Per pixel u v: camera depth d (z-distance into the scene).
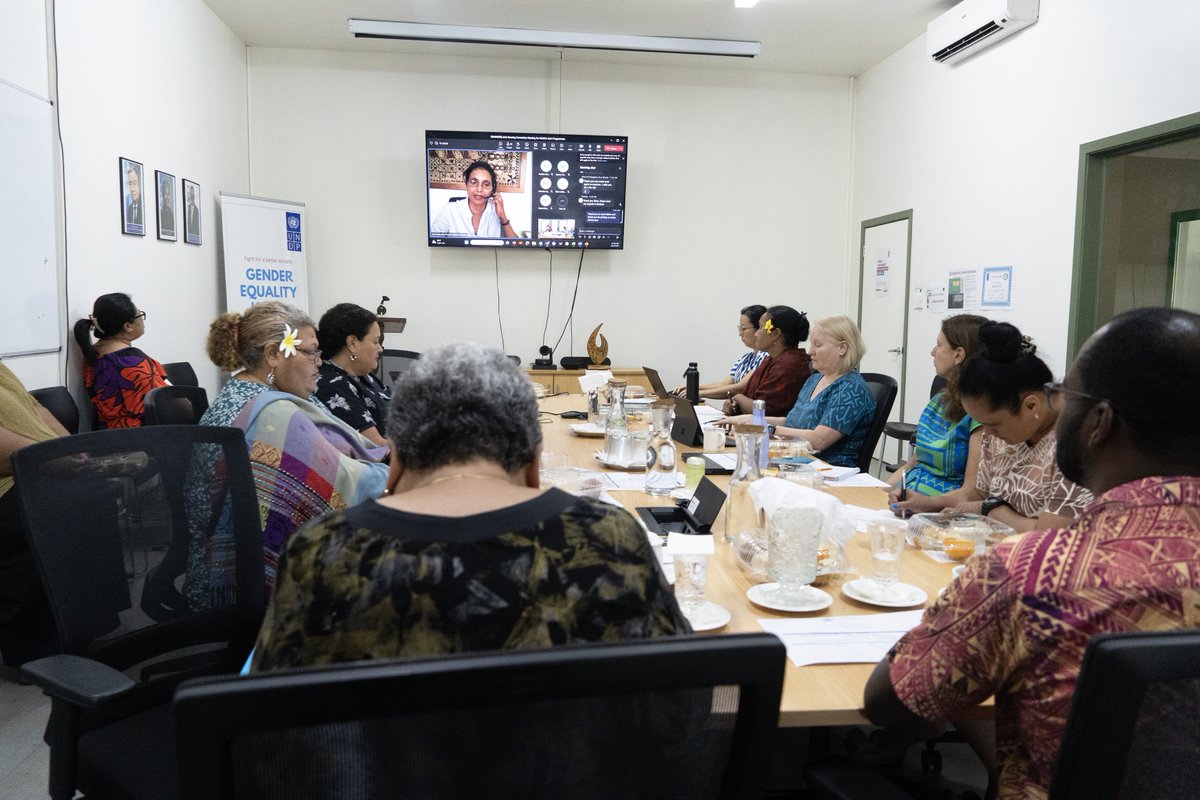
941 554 1.72
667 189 6.55
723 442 2.99
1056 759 0.71
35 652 2.50
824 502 1.58
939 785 1.94
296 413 1.93
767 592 1.42
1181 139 3.68
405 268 6.34
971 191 5.12
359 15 5.40
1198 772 0.70
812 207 6.72
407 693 0.50
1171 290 3.79
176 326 4.71
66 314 3.45
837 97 6.68
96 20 3.69
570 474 2.36
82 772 1.25
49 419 2.90
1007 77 4.75
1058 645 0.82
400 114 6.23
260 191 6.13
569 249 6.45
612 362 6.64
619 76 6.41
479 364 0.92
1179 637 0.66
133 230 4.08
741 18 5.41
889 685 0.96
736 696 0.58
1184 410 0.81
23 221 3.10
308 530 0.80
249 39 5.89
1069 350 4.28
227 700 0.49
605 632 0.76
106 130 3.80
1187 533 0.81
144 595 1.35
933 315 5.56
